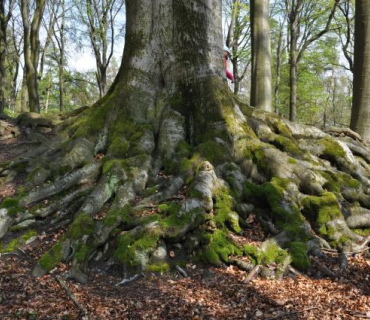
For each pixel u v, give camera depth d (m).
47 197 8.16
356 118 12.80
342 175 9.12
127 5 10.49
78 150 9.25
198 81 9.60
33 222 7.61
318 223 7.77
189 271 6.67
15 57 38.06
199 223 7.11
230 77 11.54
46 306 5.44
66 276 6.30
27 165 9.70
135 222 7.11
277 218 7.79
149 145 9.16
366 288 6.39
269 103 13.78
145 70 10.12
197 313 5.38
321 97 36.72
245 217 7.88
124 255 6.56
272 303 5.69
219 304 5.67
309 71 34.62
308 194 8.30
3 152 11.38
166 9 9.99
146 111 9.80
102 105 10.33
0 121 13.23
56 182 8.32
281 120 10.11
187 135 9.45
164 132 9.27
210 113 9.26
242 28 30.50
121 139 9.29
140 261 6.49
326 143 10.04
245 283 6.29
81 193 8.20
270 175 8.47
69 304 5.50
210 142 8.73
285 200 7.90
